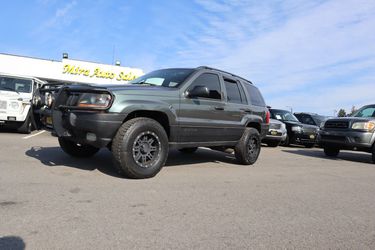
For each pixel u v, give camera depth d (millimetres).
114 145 5074
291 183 6016
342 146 10508
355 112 11703
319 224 3857
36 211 3592
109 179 5148
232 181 5777
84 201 4023
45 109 5781
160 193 4605
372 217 4262
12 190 4285
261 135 8234
